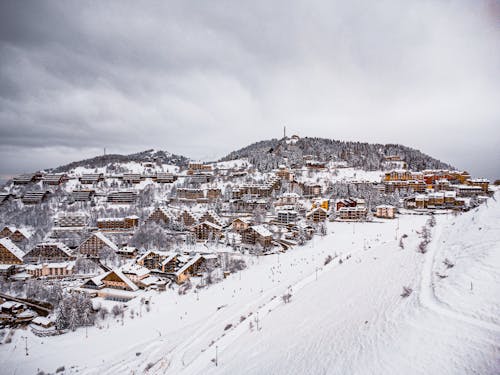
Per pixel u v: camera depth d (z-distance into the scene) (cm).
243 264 11562
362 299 4544
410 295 3838
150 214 18938
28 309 9325
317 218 17700
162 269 11950
